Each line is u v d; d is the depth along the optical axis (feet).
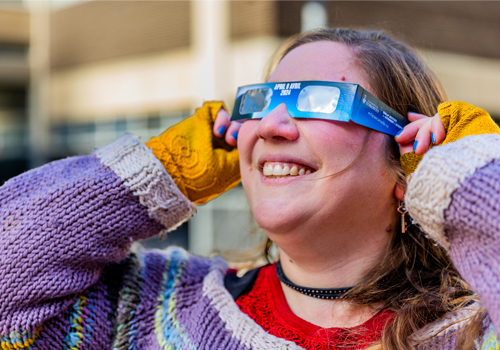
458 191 2.95
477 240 2.93
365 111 3.54
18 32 26.00
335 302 3.66
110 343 3.81
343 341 3.45
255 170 3.83
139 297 3.94
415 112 4.00
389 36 4.68
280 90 3.71
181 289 4.03
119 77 23.40
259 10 18.22
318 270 3.73
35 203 3.68
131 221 3.83
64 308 3.65
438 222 3.07
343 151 3.49
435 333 3.34
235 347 3.52
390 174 3.67
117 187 3.79
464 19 23.18
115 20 23.54
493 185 2.87
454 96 22.76
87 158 4.06
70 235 3.64
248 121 3.88
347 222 3.57
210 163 4.33
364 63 3.83
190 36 20.76
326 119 3.51
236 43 19.03
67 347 3.67
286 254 3.84
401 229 3.80
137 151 3.92
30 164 26.09
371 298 3.58
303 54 3.96
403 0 21.17
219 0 19.36
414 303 3.49
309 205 3.46
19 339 3.52
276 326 3.66
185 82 21.06
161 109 22.13
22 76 26.17
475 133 3.30
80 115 24.97
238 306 3.85
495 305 2.72
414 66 4.14
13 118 27.04
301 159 3.52
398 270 3.74
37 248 3.56
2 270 3.52
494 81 23.91
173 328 3.80
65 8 25.35
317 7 17.94
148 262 4.24
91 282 3.77
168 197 3.91
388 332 3.36
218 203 15.10
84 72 24.68
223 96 19.52
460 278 3.76
